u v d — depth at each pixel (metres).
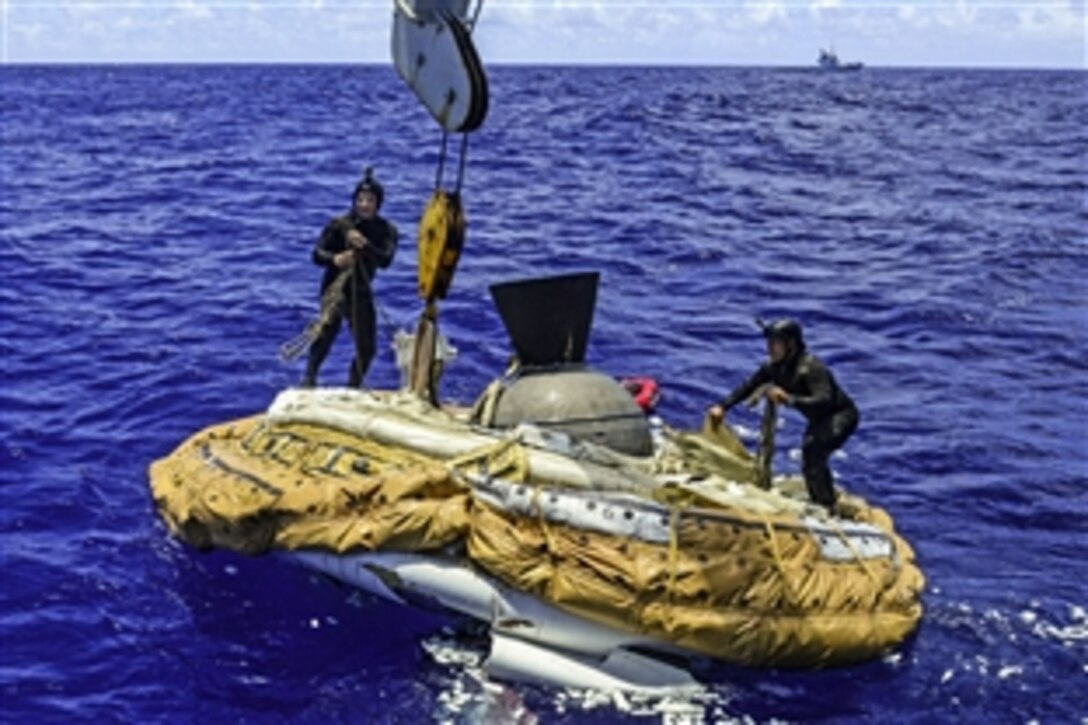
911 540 10.90
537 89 88.75
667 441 10.05
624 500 8.72
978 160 40.47
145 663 8.46
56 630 8.81
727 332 17.14
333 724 7.88
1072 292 20.22
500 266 20.83
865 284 20.41
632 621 8.37
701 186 31.69
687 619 8.35
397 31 10.17
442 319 17.09
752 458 10.02
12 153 38.22
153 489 10.39
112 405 13.42
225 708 8.01
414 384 10.66
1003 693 8.49
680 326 17.34
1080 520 11.41
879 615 8.91
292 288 18.70
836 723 8.11
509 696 8.24
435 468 9.04
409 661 8.59
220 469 9.96
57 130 48.53
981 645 9.09
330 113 59.16
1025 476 12.35
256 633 8.85
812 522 9.15
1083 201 30.78
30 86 99.62
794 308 18.72
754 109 65.38
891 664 8.80
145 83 108.00
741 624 8.41
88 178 31.64
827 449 9.61
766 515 8.95
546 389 9.50
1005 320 18.31
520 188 30.38
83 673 8.33
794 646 8.48
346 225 11.74
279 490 9.37
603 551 8.48
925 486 12.09
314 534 9.08
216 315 17.08
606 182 31.98
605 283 19.88
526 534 8.57
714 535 8.66
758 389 9.83
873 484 12.09
